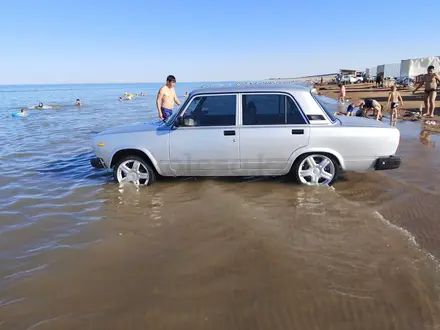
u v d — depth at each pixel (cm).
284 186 543
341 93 2381
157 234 393
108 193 549
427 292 270
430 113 1402
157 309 263
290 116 533
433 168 637
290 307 260
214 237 379
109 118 2028
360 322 243
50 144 1081
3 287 301
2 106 3397
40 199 537
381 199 482
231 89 547
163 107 857
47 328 247
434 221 405
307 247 348
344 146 522
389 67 5094
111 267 327
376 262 315
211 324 246
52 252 362
